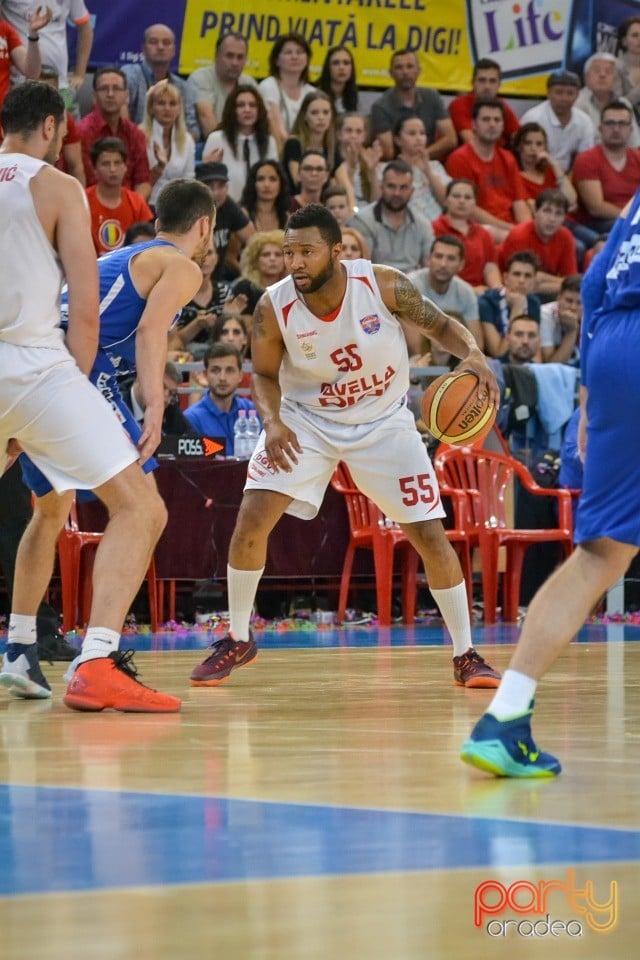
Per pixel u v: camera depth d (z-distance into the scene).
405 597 21.22
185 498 19.55
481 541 21.20
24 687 10.51
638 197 7.16
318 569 20.58
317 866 4.57
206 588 20.86
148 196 26.42
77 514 19.00
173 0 28.69
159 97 26.80
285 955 3.55
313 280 11.31
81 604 19.14
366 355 11.70
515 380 22.47
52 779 6.58
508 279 26.48
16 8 25.98
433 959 3.52
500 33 32.16
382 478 11.89
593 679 11.95
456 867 4.53
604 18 32.88
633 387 6.73
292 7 30.03
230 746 7.77
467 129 30.70
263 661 14.34
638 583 22.91
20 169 9.59
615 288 7.03
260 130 27.39
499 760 6.46
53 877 4.44
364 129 28.50
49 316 9.62
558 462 22.28
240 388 21.77
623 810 5.64
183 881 4.37
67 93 25.67
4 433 9.66
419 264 27.30
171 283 10.29
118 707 9.64
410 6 31.17
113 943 3.68
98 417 9.61
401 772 6.73
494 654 14.66
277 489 11.89
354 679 12.21
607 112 30.89
